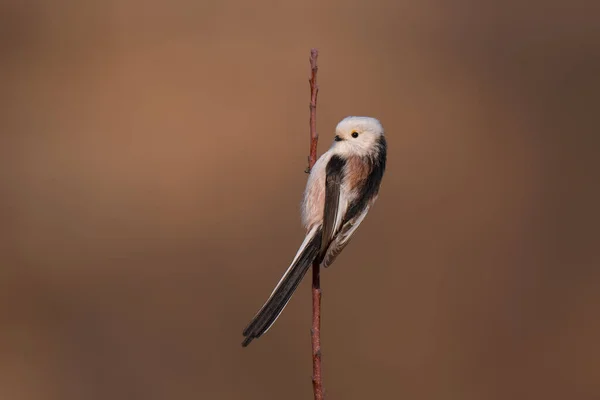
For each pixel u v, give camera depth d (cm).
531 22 1983
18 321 1239
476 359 1205
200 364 1180
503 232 1444
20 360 1171
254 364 1169
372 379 1162
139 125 1612
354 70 1778
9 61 1752
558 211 1488
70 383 1141
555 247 1427
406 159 1580
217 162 1539
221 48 1800
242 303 1284
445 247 1398
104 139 1586
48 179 1519
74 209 1452
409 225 1431
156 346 1194
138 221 1436
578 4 2031
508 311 1290
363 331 1218
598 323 1261
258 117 1636
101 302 1272
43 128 1617
